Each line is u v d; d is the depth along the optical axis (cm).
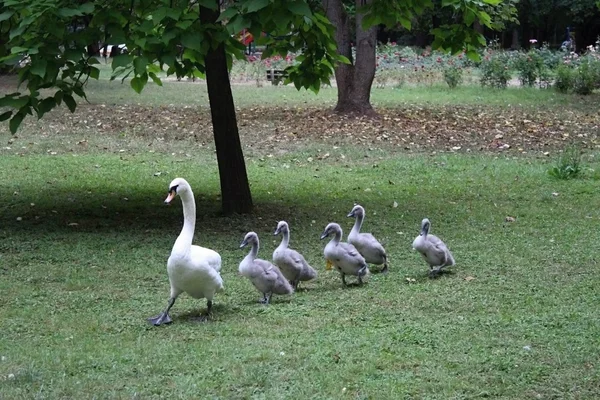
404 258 1185
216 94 1414
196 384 708
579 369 746
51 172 1797
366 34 2655
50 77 1118
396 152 2089
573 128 2438
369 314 919
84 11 1126
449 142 2228
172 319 905
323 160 1991
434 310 935
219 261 902
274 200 1559
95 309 940
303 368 746
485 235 1307
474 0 1444
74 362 761
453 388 704
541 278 1065
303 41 1474
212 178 1780
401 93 3459
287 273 1023
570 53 4016
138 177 1772
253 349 796
